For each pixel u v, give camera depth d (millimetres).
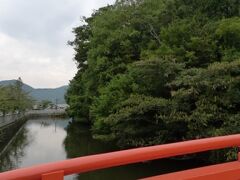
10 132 42031
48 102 112500
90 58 32625
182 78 17000
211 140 2832
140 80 21047
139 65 18891
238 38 20172
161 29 24531
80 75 46281
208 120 15883
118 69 28219
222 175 2828
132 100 18766
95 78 33094
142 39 27609
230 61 18406
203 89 16422
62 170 2168
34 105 106562
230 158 13422
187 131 17609
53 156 26516
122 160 2395
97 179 16594
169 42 22812
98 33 31109
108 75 28250
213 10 24359
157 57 19266
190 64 20578
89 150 26406
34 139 40188
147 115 18812
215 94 16328
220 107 16109
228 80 15539
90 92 34375
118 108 21984
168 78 18734
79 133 41938
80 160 2250
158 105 17297
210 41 20984
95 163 2287
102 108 24531
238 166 2961
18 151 30766
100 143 29469
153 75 19078
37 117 89812
